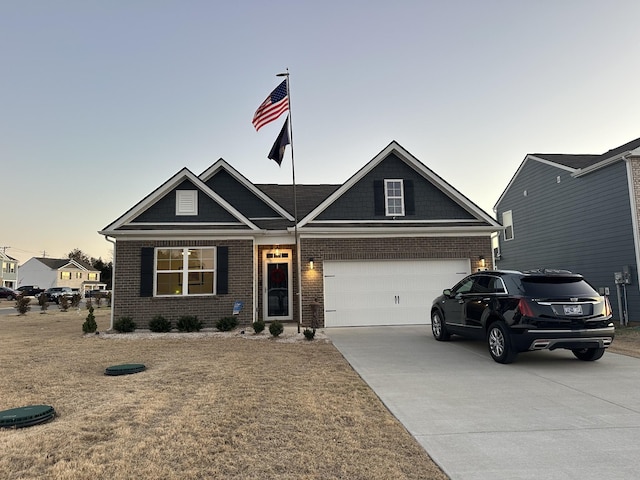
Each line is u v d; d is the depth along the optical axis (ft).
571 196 61.05
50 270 220.43
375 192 50.26
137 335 39.96
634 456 12.23
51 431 14.44
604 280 54.08
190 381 21.59
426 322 47.11
